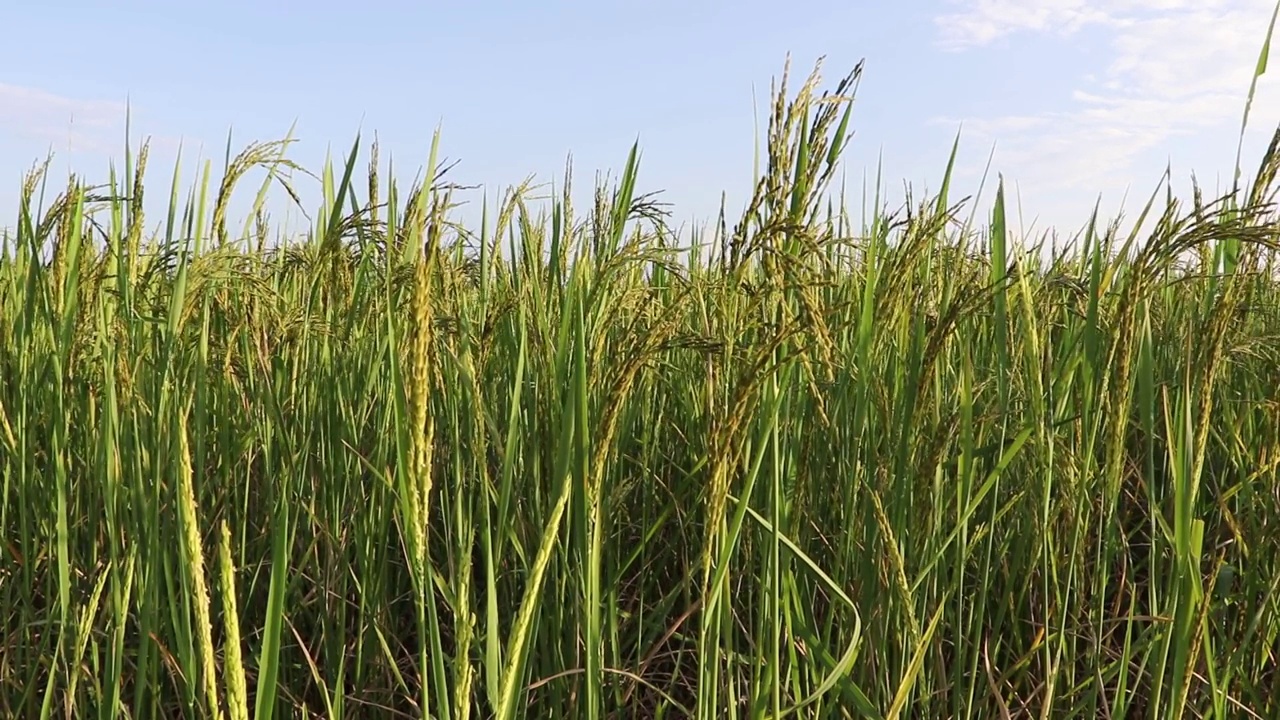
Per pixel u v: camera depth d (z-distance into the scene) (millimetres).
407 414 1718
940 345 2418
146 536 2596
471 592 2879
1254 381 3557
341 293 3547
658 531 3756
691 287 2777
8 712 2912
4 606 3068
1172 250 2139
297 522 3434
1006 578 2934
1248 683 2680
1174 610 2367
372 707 3150
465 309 3211
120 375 2805
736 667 3049
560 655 2752
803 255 2396
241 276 3223
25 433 3172
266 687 1882
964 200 2904
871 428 2799
